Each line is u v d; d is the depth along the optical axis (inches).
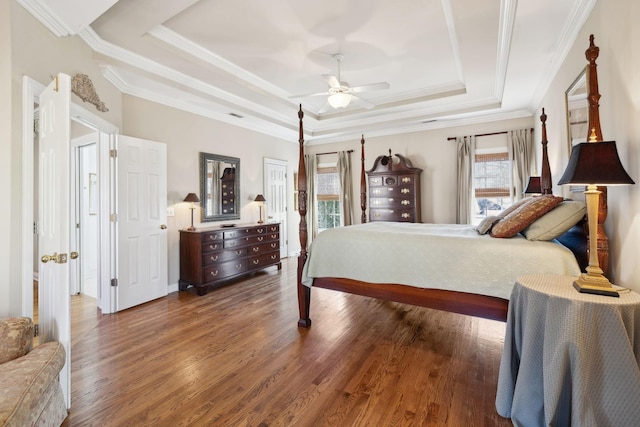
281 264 229.0
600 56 83.4
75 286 159.3
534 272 78.8
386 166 223.5
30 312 84.3
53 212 72.4
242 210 213.0
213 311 134.0
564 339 53.0
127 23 105.1
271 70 154.9
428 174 223.0
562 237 103.6
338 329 113.7
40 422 55.5
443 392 75.7
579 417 50.6
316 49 134.5
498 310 84.0
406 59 144.8
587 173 58.2
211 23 114.4
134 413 68.6
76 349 99.0
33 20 86.1
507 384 66.3
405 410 69.2
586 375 51.3
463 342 102.7
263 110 203.9
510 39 108.2
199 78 150.4
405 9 107.3
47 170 77.0
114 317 127.3
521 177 188.5
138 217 142.6
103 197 133.6
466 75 148.2
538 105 171.2
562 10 92.3
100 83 123.7
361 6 105.5
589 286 57.5
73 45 104.2
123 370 86.3
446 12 108.7
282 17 111.3
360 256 105.4
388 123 223.6
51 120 74.7
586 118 95.8
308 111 215.5
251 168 221.6
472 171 204.7
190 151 176.9
